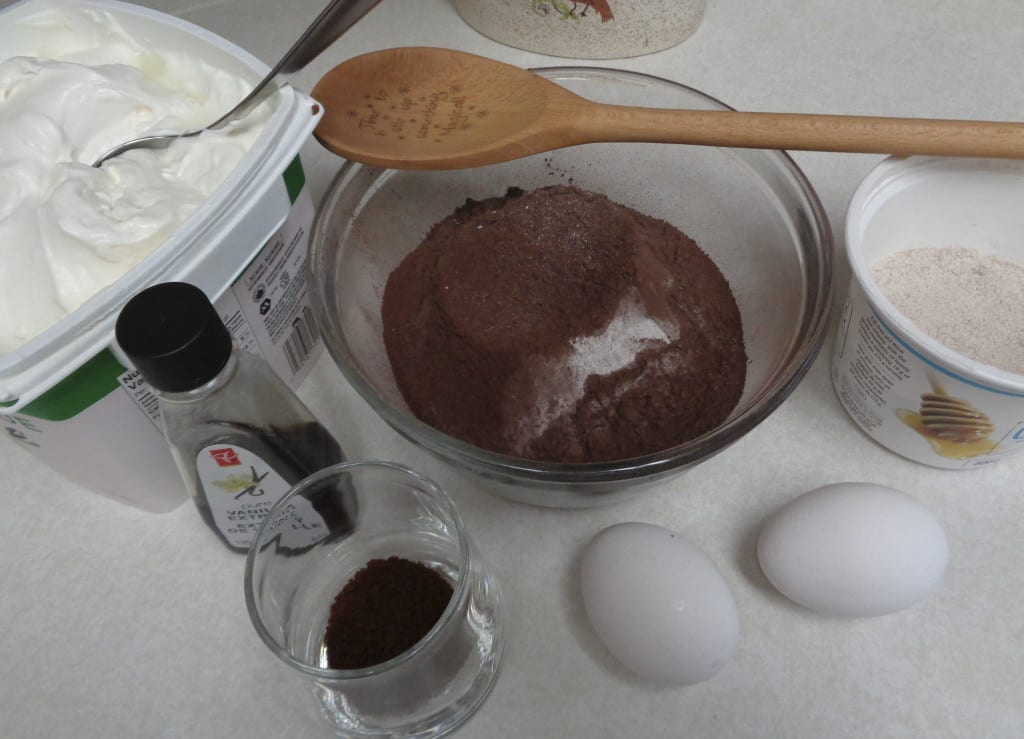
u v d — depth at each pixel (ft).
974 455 0.90
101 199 0.77
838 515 0.82
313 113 0.81
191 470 0.79
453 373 0.88
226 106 0.88
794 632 0.87
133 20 0.91
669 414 0.86
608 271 0.90
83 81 0.87
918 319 0.95
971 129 0.82
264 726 0.85
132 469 0.88
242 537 0.90
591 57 1.34
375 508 0.89
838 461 0.97
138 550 0.96
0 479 1.01
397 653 0.80
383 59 0.94
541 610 0.89
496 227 0.95
